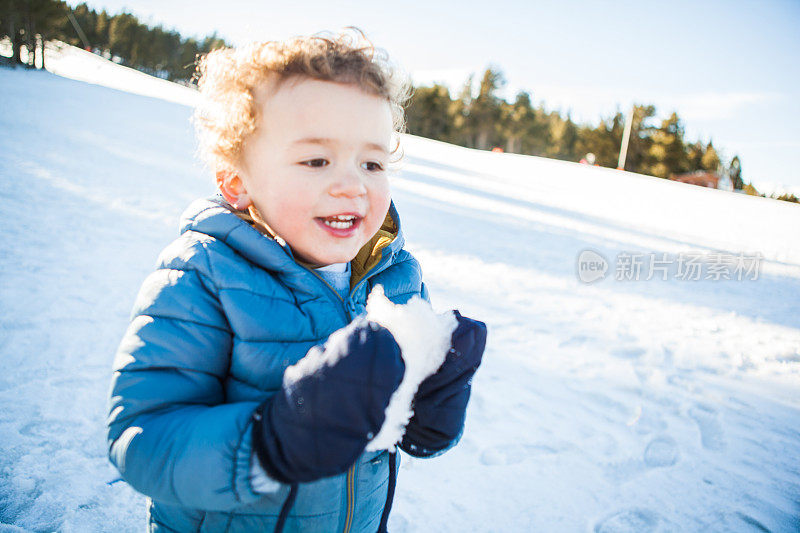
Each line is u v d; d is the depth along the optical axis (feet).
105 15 223.10
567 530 7.00
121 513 6.20
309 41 2.74
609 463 8.53
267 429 1.95
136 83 119.55
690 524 7.30
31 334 9.99
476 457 8.40
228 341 2.66
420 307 2.14
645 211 51.72
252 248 2.73
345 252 2.74
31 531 5.74
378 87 2.70
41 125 40.22
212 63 2.97
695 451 9.14
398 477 7.75
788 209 67.26
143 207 21.57
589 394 10.94
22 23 126.41
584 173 87.76
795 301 21.91
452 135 224.12
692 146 193.57
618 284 21.80
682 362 13.33
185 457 2.09
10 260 13.57
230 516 2.72
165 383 2.45
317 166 2.60
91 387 8.61
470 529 6.80
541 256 24.99
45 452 6.99
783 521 7.50
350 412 1.79
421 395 2.36
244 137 2.72
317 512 2.75
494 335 13.83
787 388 12.33
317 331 2.79
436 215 32.71
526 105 231.50
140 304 2.63
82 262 14.29
